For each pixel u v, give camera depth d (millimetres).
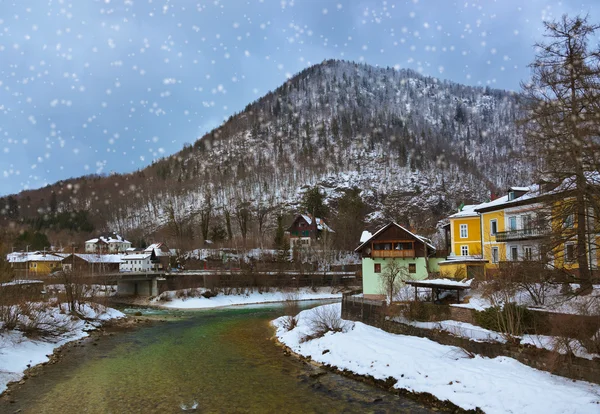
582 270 23031
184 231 127375
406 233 54188
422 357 22656
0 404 19188
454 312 28641
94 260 85250
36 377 23562
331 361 25609
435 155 193625
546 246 23078
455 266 46031
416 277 52969
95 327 40781
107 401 19531
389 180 180750
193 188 181625
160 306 66062
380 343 26250
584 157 20578
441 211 156750
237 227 145000
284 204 169375
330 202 167000
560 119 22078
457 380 19312
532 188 36812
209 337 36125
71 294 42688
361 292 63312
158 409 18484
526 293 29453
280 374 23922
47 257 84625
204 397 20031
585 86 20875
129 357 28469
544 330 22703
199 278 73562
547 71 23562
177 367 25672
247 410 18328
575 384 17422
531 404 15938
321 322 32438
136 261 91625
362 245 55688
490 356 22312
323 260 93375
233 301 69625
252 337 35938
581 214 21297
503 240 42875
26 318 32500
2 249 45969
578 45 23188
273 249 105500
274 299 72438
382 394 20250
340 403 19078
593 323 19062
